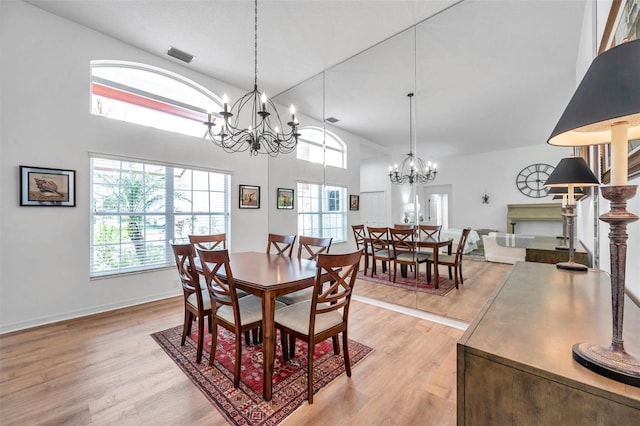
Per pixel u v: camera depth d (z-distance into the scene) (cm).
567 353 72
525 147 272
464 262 286
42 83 275
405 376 188
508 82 282
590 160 216
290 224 506
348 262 178
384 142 386
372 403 162
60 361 206
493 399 73
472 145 303
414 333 255
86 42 300
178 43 325
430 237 321
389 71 351
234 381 177
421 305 310
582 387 61
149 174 353
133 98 357
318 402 163
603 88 60
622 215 66
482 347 76
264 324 169
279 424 147
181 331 260
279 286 175
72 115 291
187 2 261
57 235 283
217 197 420
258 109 470
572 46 254
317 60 357
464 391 78
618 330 68
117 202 327
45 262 276
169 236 369
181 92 400
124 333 254
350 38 310
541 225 254
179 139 376
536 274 161
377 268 366
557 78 261
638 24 108
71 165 291
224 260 178
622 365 62
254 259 270
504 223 275
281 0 255
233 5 263
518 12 248
